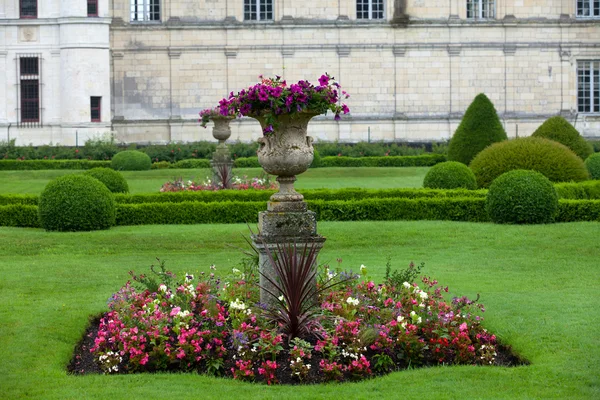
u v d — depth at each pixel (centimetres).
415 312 1358
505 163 2877
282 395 1176
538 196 2405
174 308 1354
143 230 2420
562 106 5359
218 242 2252
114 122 5153
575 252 2098
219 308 1385
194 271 1903
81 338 1455
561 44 5338
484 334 1377
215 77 5206
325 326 1338
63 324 1483
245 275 1517
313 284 1385
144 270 1928
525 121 5331
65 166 4434
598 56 5366
